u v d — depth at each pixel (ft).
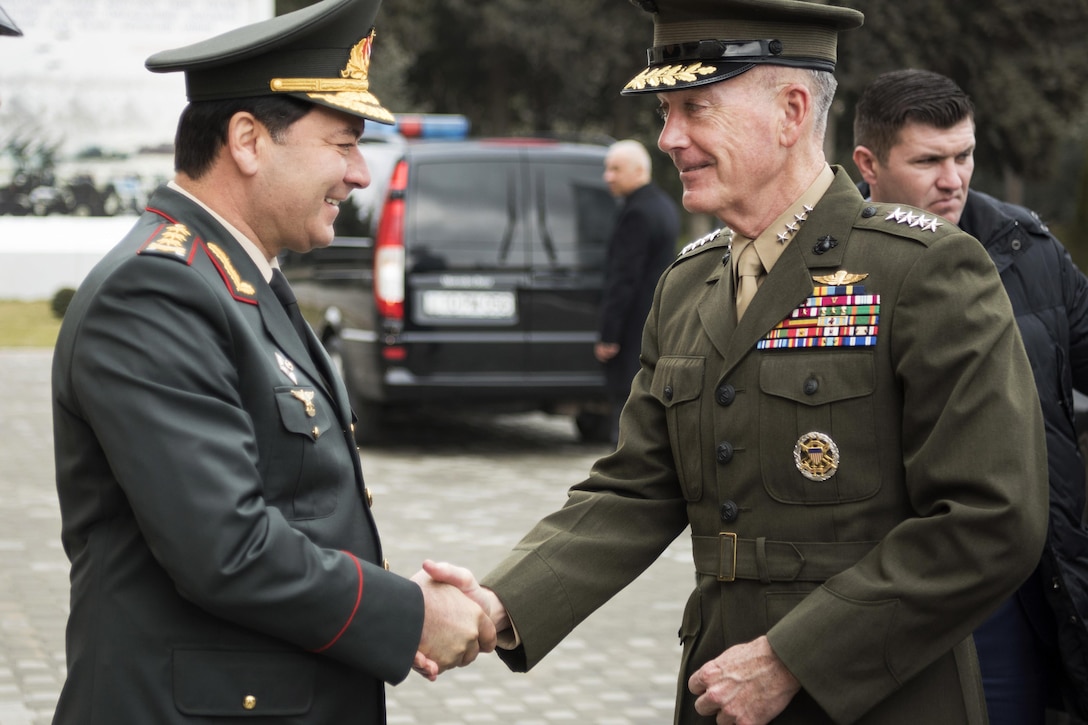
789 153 7.44
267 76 6.93
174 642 6.56
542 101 114.32
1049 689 9.58
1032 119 56.44
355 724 7.04
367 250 26.84
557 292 26.91
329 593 6.53
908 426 6.95
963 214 10.03
